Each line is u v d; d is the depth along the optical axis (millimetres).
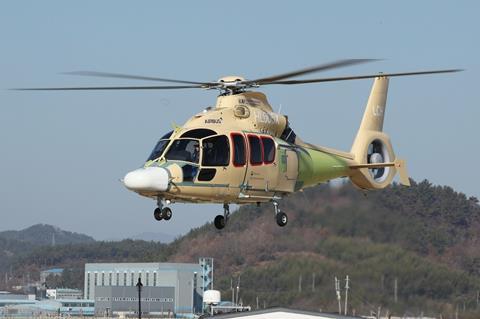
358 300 105875
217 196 64750
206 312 108688
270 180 67875
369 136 81625
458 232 129000
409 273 107812
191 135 63938
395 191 110750
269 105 69812
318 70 60531
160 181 61062
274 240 147250
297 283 115938
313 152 73812
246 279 156875
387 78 83625
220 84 67125
